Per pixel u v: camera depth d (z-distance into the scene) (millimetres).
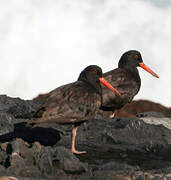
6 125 15617
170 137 16078
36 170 11344
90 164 12672
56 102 13234
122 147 14805
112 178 11320
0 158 12414
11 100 19016
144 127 16141
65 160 11617
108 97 16797
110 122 16234
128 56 18141
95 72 14375
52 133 15234
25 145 13391
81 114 13477
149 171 12133
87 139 15203
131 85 17609
